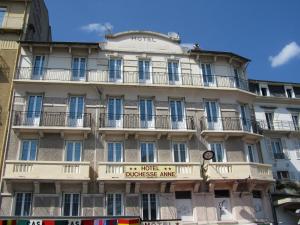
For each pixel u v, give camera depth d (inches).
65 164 809.5
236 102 1002.7
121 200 826.8
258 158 970.7
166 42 1046.4
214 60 1048.2
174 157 898.1
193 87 973.2
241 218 853.2
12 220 627.5
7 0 1014.4
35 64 953.5
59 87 925.2
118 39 1023.6
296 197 954.7
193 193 856.9
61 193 808.3
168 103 959.0
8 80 914.1
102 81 947.3
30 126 850.8
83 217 645.3
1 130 852.6
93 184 825.5
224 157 921.5
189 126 935.7
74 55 979.3
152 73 990.4
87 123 890.1
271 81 1192.2
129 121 911.7
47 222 633.0
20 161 798.5
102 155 863.7
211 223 832.3
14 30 964.6
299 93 1213.7
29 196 801.6
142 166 834.2
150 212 824.3
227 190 889.5
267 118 1148.5
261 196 929.5
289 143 1116.5
